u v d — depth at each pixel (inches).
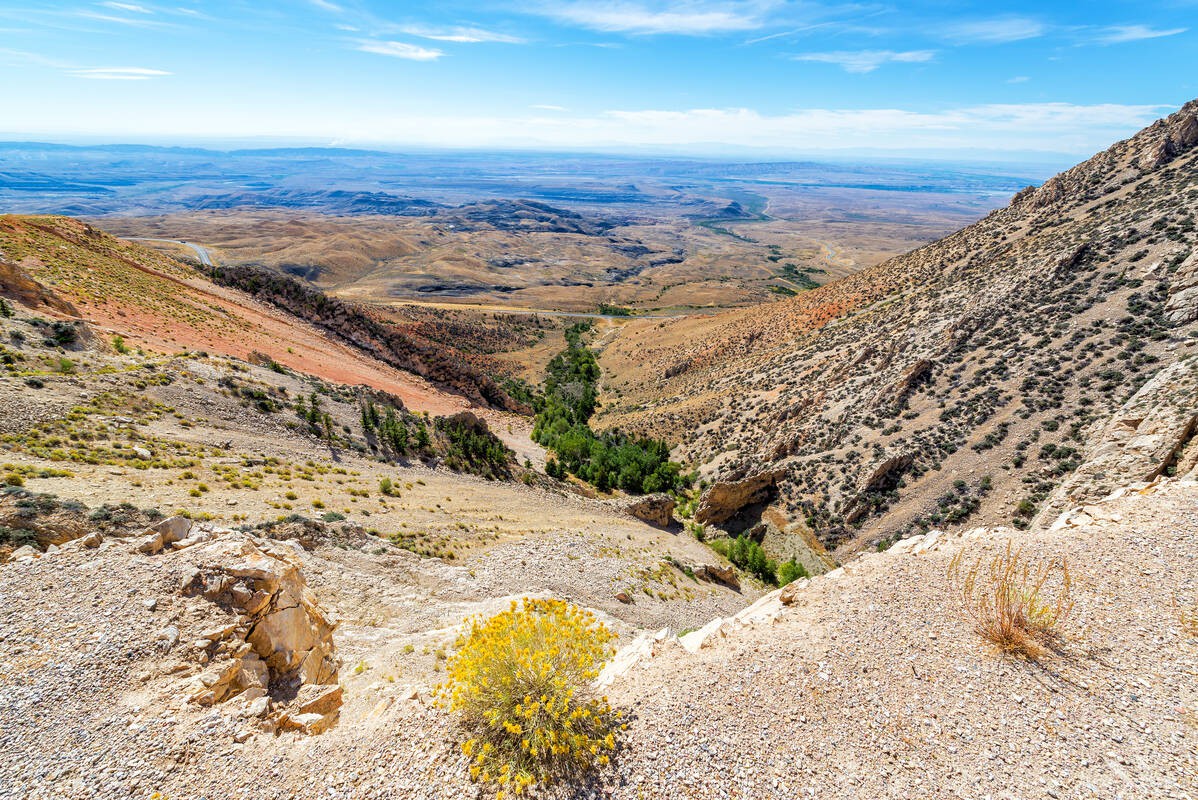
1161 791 321.7
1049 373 2128.4
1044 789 327.3
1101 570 532.1
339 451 1555.1
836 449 2496.3
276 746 370.0
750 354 5162.4
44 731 364.5
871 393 2785.4
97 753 353.1
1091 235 2878.9
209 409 1400.1
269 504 1017.5
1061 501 1327.5
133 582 508.1
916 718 380.2
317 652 575.5
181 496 911.7
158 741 366.0
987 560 564.1
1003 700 394.6
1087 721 374.6
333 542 962.7
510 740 349.1
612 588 1259.2
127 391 1282.0
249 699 442.6
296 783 337.1
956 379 2463.1
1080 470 1368.1
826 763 346.9
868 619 486.0
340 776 340.2
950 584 531.5
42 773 336.8
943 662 431.2
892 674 420.2
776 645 459.2
